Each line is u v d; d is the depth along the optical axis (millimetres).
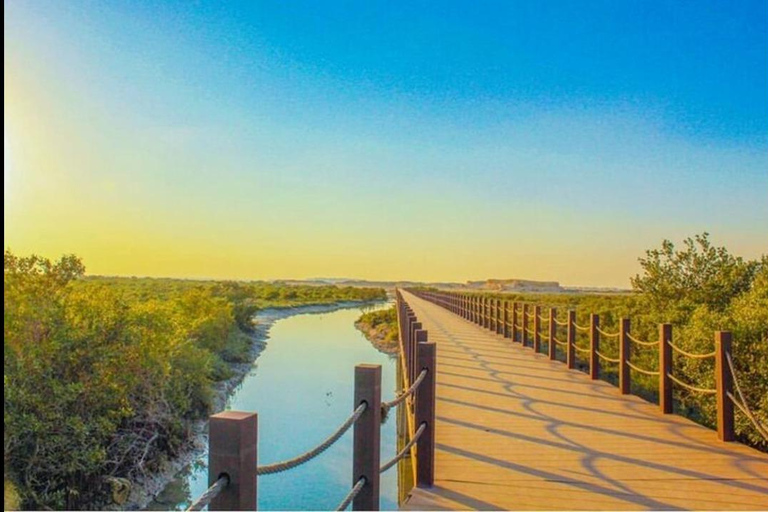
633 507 4234
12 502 9852
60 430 10984
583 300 23281
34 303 11758
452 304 29734
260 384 22953
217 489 2010
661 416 7180
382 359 30516
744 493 4531
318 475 12289
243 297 41031
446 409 7582
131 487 11812
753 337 8555
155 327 13844
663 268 14352
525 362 11797
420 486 4680
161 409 14062
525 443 5969
